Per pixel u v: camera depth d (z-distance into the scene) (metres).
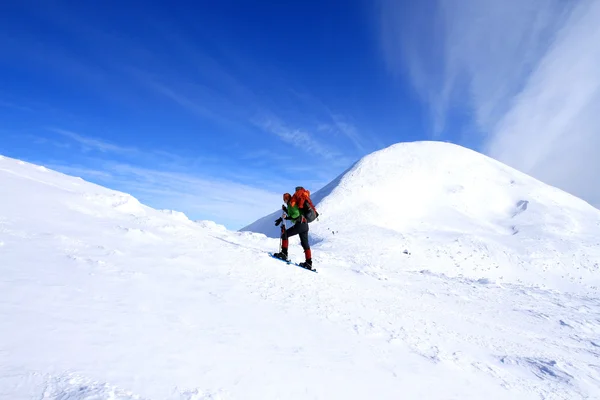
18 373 1.89
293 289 6.09
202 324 3.54
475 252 32.56
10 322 2.42
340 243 32.06
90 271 3.94
